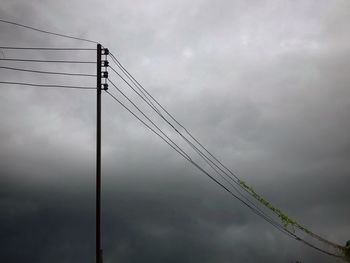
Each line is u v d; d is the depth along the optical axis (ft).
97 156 88.17
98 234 83.92
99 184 86.63
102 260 82.89
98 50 93.09
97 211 85.10
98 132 89.35
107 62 92.79
